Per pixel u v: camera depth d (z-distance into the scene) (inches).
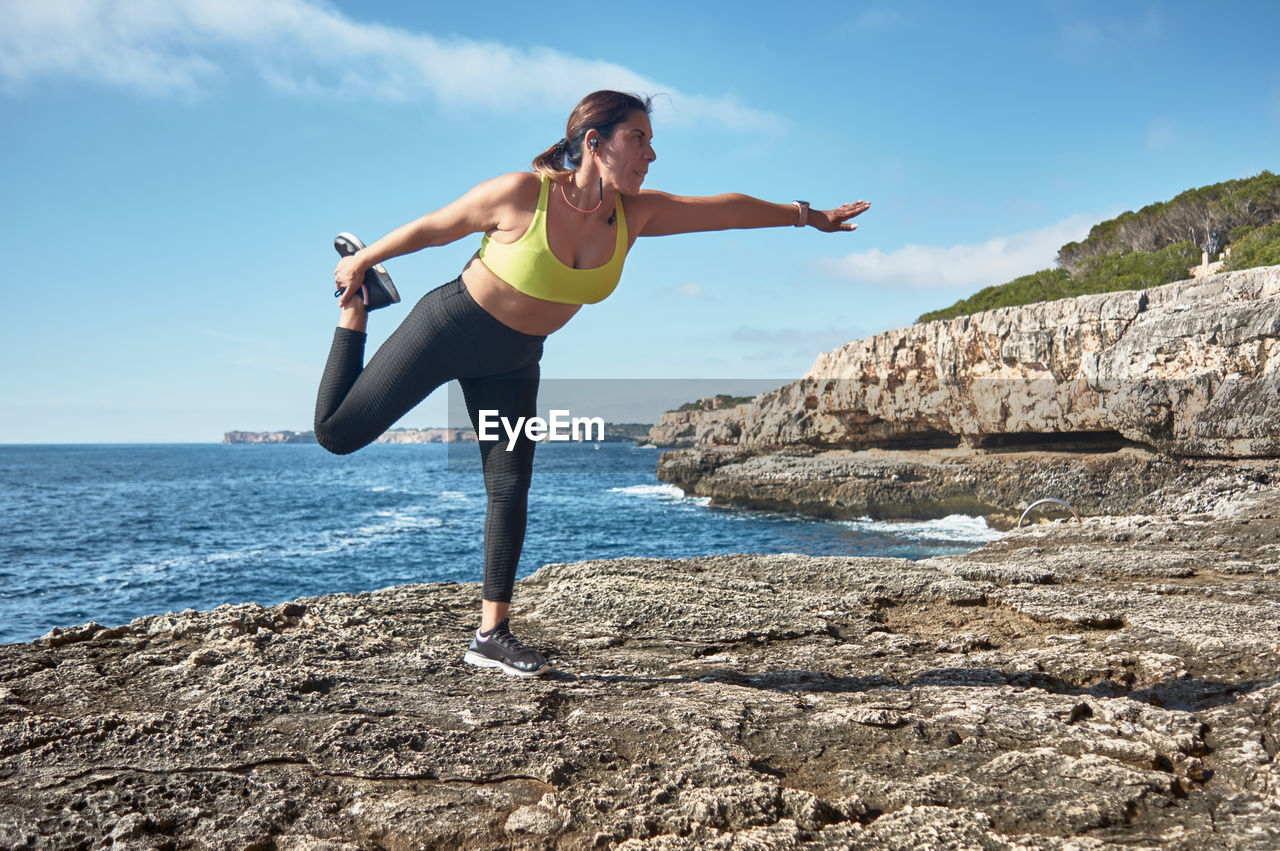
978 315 1126.4
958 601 158.2
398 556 976.3
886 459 1286.9
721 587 170.1
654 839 63.7
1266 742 80.7
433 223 88.9
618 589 166.1
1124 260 1482.5
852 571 182.7
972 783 73.4
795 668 114.8
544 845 63.4
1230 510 293.4
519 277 87.7
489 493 110.6
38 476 3289.9
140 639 120.0
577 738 83.7
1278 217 1450.5
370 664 111.9
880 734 86.0
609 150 85.4
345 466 4603.8
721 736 85.6
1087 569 186.2
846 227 108.7
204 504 1835.6
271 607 142.3
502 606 111.7
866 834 64.2
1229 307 826.8
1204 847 60.8
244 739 81.7
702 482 1610.5
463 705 94.0
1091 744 81.3
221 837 63.0
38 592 757.3
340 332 99.0
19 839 61.1
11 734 80.4
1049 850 60.5
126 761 75.9
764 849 61.7
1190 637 117.3
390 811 67.5
